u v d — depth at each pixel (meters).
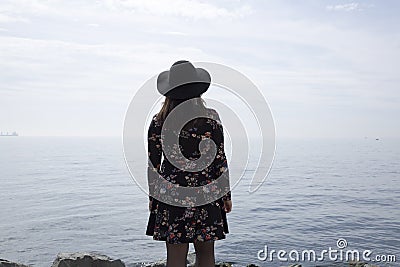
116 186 36.22
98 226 19.00
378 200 26.86
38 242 16.03
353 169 52.81
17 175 45.56
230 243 13.77
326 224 18.08
